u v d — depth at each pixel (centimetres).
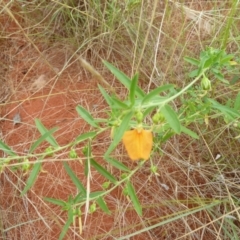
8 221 18
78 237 18
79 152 19
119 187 18
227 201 17
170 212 18
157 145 14
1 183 19
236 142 18
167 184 18
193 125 18
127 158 18
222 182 18
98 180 19
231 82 18
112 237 18
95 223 18
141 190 18
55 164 19
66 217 18
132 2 19
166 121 12
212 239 17
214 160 17
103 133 19
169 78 19
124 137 11
